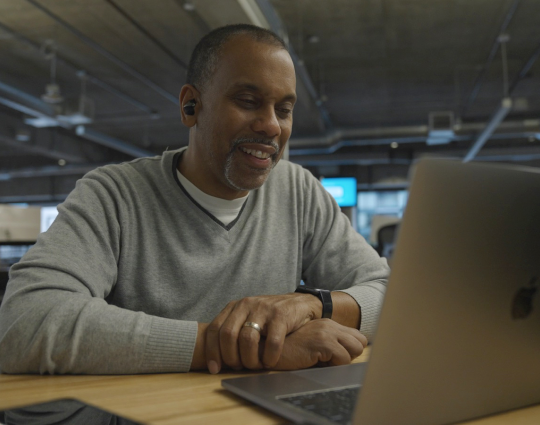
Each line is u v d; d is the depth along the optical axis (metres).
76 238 0.97
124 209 1.10
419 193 0.43
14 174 15.03
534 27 6.95
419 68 8.60
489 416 0.55
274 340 0.78
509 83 9.38
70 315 0.77
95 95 9.75
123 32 6.78
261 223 1.25
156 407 0.58
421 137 11.31
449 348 0.48
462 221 0.46
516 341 0.53
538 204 0.51
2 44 7.39
